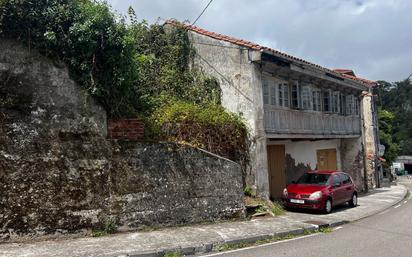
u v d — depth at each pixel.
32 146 9.33
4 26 9.27
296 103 18.86
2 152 8.95
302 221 13.52
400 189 28.98
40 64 9.68
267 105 16.83
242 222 12.66
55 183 9.48
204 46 17.92
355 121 24.75
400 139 69.38
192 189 11.84
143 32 19.11
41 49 9.70
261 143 16.00
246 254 8.87
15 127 9.18
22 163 9.14
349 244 10.09
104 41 10.44
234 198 12.93
